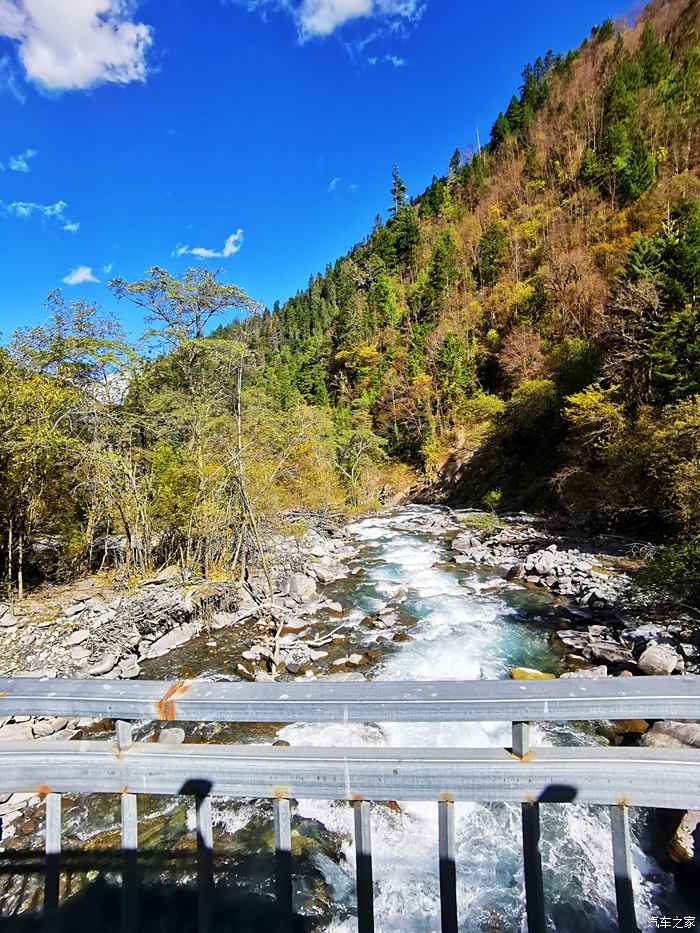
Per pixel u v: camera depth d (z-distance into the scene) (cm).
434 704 127
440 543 1684
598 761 122
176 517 1068
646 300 1666
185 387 1573
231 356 1458
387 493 3431
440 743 505
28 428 876
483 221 4934
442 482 3147
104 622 805
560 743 490
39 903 308
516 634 825
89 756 136
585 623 866
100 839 377
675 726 448
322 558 1413
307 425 1522
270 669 723
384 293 5006
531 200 4462
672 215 2458
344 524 2138
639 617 837
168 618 853
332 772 128
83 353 1069
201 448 1086
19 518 960
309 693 132
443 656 743
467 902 331
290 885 130
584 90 4938
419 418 3631
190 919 301
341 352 4781
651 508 1268
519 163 5134
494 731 518
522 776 123
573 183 4059
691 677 126
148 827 396
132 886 135
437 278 4441
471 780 124
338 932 306
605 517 1545
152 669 739
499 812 407
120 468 1002
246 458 1120
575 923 310
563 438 2222
